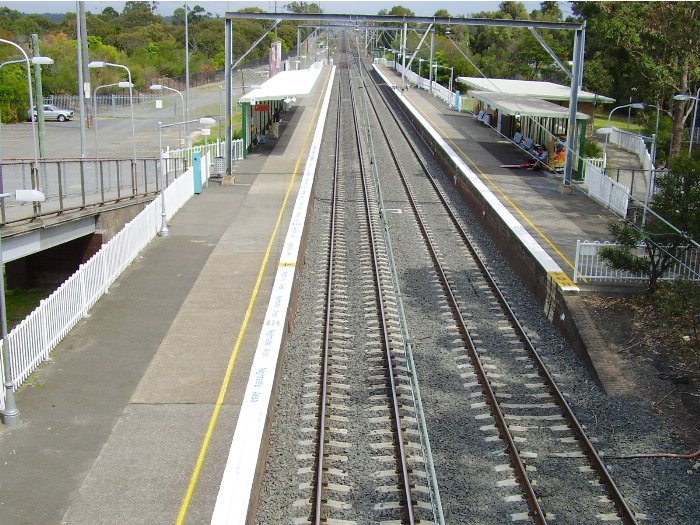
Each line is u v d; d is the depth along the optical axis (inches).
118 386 528.4
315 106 2297.0
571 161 1155.9
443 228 1071.6
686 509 439.2
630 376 601.0
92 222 928.9
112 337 611.5
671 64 1392.7
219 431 471.2
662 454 496.7
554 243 864.9
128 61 2989.7
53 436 461.7
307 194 1135.6
